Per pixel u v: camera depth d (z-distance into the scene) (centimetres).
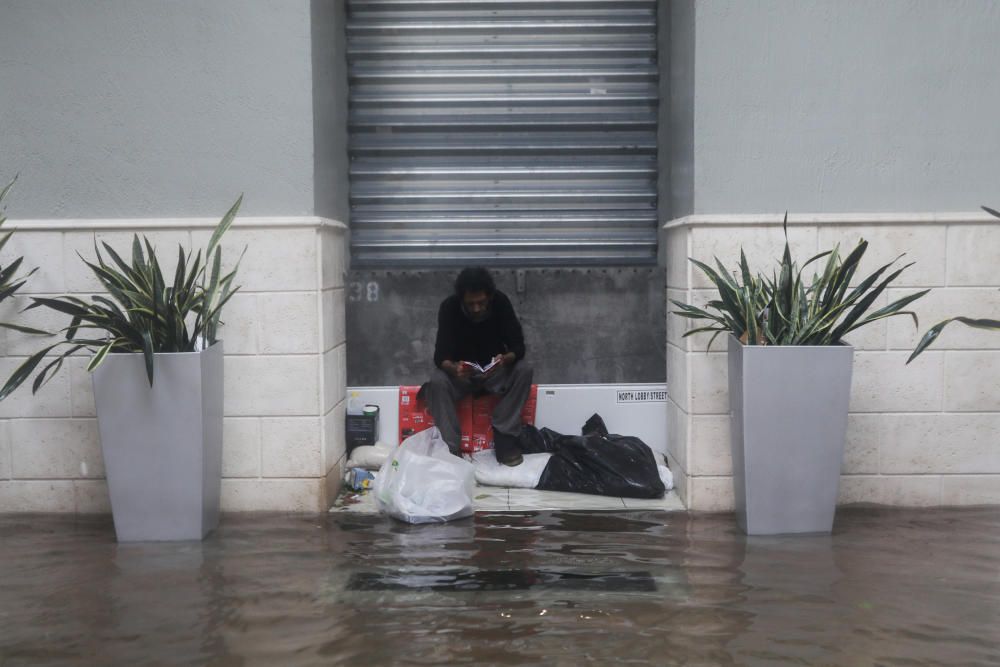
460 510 427
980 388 437
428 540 394
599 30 523
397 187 530
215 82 432
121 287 397
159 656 275
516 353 488
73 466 442
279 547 386
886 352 437
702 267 410
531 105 527
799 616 302
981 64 428
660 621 297
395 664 267
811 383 387
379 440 514
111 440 389
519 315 518
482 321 496
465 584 335
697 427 440
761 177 433
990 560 361
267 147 435
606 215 531
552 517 431
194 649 280
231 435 442
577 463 476
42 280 435
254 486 444
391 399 516
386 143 527
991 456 439
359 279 518
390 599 320
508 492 475
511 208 531
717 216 431
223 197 437
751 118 431
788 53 429
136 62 431
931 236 431
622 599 318
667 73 523
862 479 443
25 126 432
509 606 312
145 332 379
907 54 429
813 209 434
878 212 433
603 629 291
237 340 439
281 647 280
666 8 521
